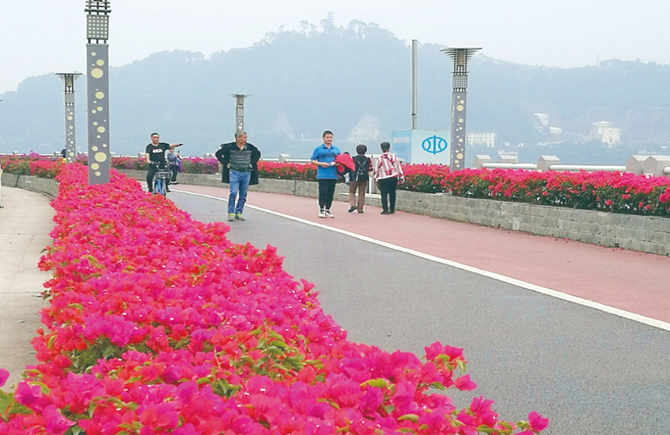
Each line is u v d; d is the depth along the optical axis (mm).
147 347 3902
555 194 15242
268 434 2662
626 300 8750
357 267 10938
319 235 14625
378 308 8227
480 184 17375
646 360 6293
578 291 9266
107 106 16062
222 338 3732
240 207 17406
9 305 7695
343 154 18062
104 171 16156
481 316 7875
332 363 3301
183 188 31812
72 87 36000
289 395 2898
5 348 6082
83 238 7648
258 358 3596
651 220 12656
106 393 2883
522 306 8383
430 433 2777
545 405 5199
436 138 34562
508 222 16188
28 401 2754
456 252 12555
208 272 5648
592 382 5703
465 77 19734
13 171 36375
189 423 2615
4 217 17234
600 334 7164
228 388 3193
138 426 2600
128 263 6359
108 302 4258
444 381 3408
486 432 3119
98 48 15875
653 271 10789
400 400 2943
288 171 28953
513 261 11633
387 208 19500
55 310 4551
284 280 5824
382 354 3277
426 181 20016
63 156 45000
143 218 9266
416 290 9258
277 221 17188
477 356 6387
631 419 4941
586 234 14047
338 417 2662
